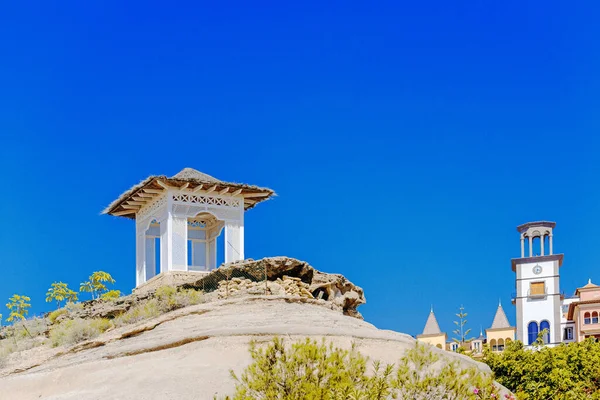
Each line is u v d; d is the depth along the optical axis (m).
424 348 17.09
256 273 28.53
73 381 19.45
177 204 31.50
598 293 74.88
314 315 23.61
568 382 27.92
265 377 15.41
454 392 15.91
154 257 34.59
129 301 28.67
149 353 20.80
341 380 15.19
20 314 31.53
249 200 33.84
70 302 32.06
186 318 24.08
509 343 31.50
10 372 22.69
